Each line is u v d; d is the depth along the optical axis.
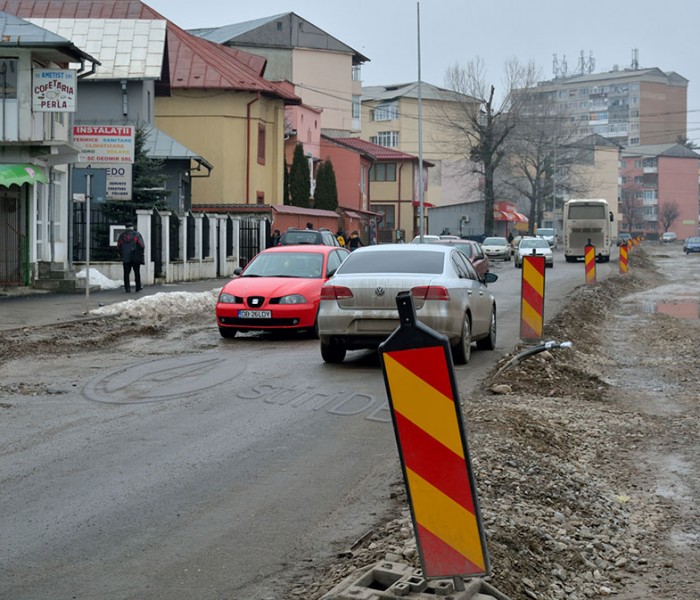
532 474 8.15
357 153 76.12
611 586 6.11
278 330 19.28
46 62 27.94
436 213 97.88
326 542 6.53
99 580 5.84
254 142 53.41
